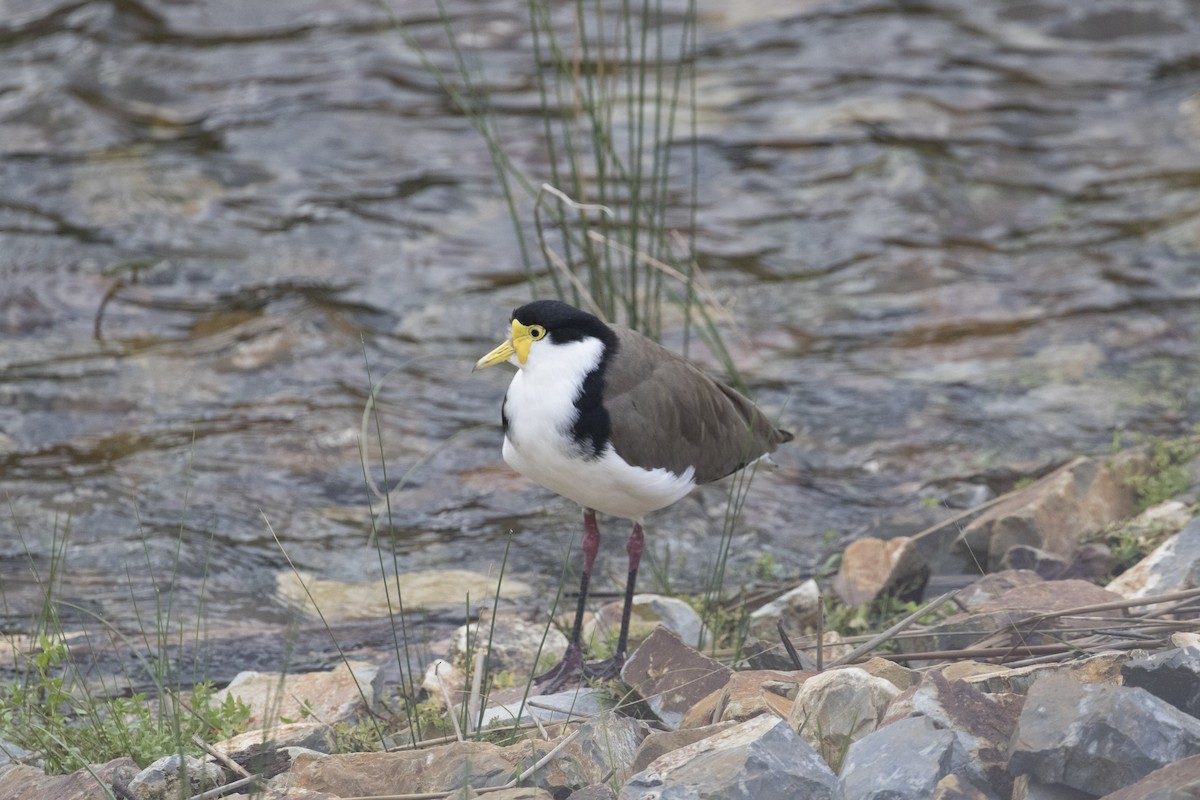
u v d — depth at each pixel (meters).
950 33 23.19
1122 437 13.20
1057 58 22.50
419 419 14.34
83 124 19.83
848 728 7.32
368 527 12.62
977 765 6.74
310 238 17.67
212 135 19.94
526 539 12.48
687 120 20.36
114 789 7.36
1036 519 10.89
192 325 15.90
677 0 23.94
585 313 9.13
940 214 18.17
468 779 7.10
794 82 21.56
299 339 15.60
